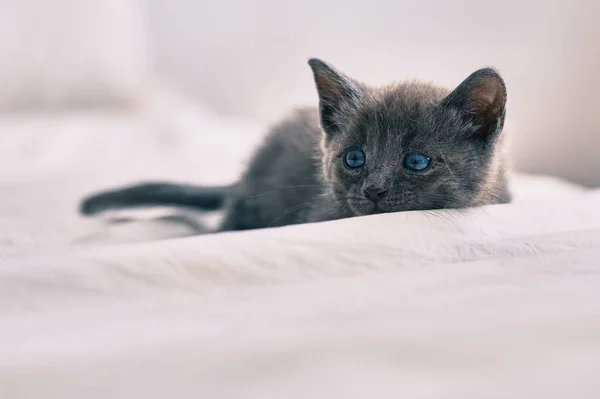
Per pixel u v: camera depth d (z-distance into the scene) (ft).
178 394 0.55
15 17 2.18
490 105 1.01
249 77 2.85
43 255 0.85
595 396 0.52
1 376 0.57
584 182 2.14
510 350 0.60
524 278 0.72
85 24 2.25
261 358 0.60
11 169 1.57
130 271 0.72
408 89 1.08
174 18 2.92
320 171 1.16
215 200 1.34
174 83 2.97
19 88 2.19
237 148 1.79
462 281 0.72
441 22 2.33
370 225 0.80
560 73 2.13
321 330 0.63
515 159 1.72
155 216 1.31
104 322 0.66
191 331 0.63
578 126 2.12
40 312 0.68
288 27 2.72
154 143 1.86
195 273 0.72
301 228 0.80
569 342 0.61
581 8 2.06
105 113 2.24
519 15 2.17
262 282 0.72
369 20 2.50
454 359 0.59
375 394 0.53
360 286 0.71
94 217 1.25
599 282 0.71
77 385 0.56
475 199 1.03
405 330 0.63
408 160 1.00
